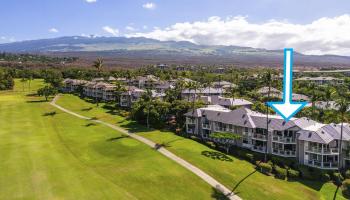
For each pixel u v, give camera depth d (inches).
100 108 5900.6
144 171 2704.2
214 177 2623.0
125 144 3484.3
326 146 2881.4
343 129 3056.1
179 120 4461.1
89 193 2278.5
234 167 2881.4
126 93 5940.0
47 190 2310.5
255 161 3075.8
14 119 4854.8
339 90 6003.9
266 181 2623.0
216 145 3489.2
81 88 7800.2
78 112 5511.8
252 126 3356.3
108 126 4402.1
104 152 3233.3
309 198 2374.5
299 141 3073.3
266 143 3129.9
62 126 4431.6
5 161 2896.2
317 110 4330.7
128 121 4724.4
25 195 2230.6
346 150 2898.6
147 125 4397.1
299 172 2795.3
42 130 4188.0
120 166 2827.3
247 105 5157.5
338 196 2447.1
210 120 3850.9
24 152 3174.2
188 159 2997.0
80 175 2600.9
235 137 3425.2
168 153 3174.2
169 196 2285.9
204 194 2330.2
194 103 4650.6
